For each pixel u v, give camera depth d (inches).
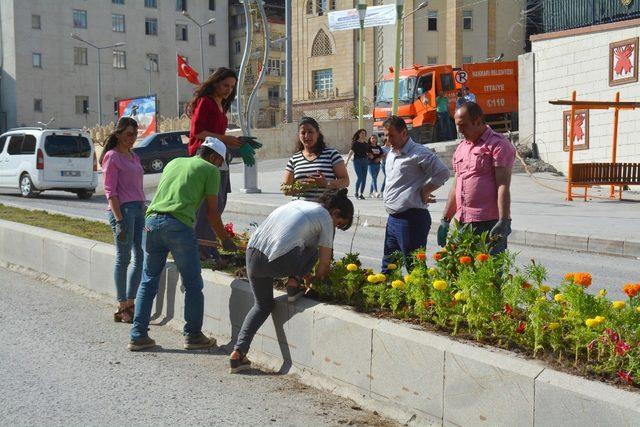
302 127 288.8
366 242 547.5
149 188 1109.7
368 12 1195.3
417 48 2021.4
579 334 174.2
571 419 157.0
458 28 1994.3
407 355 196.2
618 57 881.5
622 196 812.6
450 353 183.6
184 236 263.6
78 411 209.3
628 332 175.6
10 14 2780.5
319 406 212.1
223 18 3213.6
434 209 702.5
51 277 400.5
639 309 179.0
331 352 223.3
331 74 2239.2
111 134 307.0
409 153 271.1
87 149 957.2
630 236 508.1
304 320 233.8
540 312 181.3
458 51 1996.8
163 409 210.8
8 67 2805.1
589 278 185.5
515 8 2037.4
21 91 2783.0
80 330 298.5
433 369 188.4
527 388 165.5
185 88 3132.4
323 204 243.4
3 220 487.5
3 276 412.8
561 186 898.7
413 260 255.1
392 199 274.4
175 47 3095.5
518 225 580.4
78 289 374.0
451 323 205.6
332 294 241.4
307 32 2278.5
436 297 205.6
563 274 417.7
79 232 448.1
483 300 195.0
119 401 217.5
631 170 820.6
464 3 1995.6
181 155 1381.6
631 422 146.6
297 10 2299.5
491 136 239.0
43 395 222.4
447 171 269.1
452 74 1325.0
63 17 2849.4
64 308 336.8
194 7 3139.8
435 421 188.2
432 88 1302.9
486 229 240.5
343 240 557.9
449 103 1307.8
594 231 538.0
